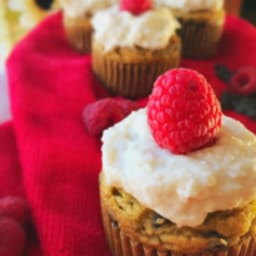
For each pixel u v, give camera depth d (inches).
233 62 16.0
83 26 16.3
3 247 10.3
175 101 9.6
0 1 20.9
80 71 14.8
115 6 15.6
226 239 9.7
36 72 14.8
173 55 14.7
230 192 9.5
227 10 21.2
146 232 9.9
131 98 15.0
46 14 21.6
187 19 15.9
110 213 10.2
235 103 14.1
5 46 20.8
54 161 11.9
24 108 13.3
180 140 9.7
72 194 11.3
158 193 9.6
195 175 9.6
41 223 10.8
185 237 9.7
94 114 12.8
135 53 14.4
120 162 10.1
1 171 12.4
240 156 9.9
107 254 10.6
